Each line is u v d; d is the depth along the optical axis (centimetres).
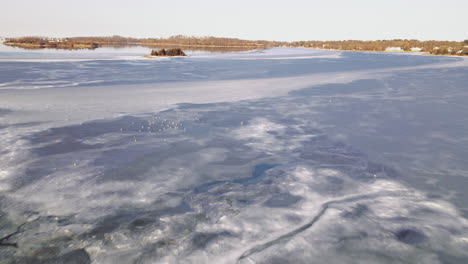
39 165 384
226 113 698
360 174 370
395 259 218
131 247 227
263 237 241
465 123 625
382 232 249
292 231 250
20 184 329
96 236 240
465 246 233
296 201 301
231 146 473
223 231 249
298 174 368
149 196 308
